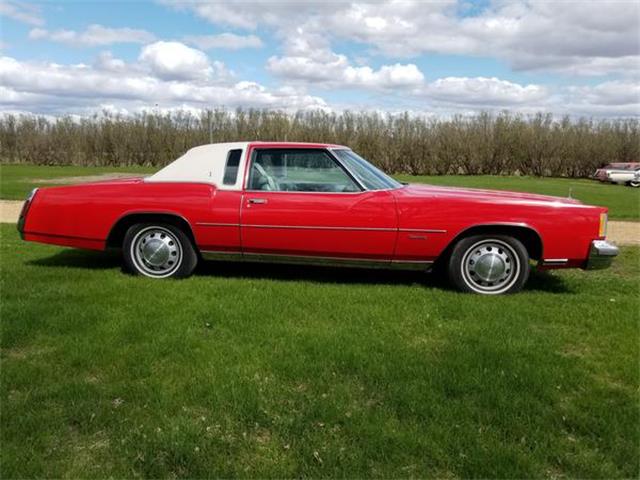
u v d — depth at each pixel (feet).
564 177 151.33
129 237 18.33
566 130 154.40
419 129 163.94
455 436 8.68
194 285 17.31
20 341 12.39
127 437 8.58
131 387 10.19
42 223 18.56
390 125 166.50
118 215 18.02
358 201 16.92
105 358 11.48
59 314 14.12
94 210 18.20
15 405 9.55
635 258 24.09
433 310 15.07
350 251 17.15
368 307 15.21
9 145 184.03
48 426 8.91
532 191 80.48
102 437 8.66
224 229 17.54
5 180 82.02
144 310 14.62
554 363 11.53
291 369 10.96
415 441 8.49
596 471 7.95
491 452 8.28
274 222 17.25
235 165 17.94
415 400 9.75
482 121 161.99
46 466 7.91
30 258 21.36
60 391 9.98
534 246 17.43
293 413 9.32
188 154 18.74
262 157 17.89
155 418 9.16
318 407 9.46
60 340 12.49
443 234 16.67
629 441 8.68
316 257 17.48
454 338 12.98
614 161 146.30
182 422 8.96
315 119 174.81
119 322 13.61
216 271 19.74
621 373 11.12
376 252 17.04
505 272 16.98
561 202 17.03
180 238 18.15
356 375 10.84
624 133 148.77
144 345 12.17
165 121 184.85
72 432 8.80
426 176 148.15
